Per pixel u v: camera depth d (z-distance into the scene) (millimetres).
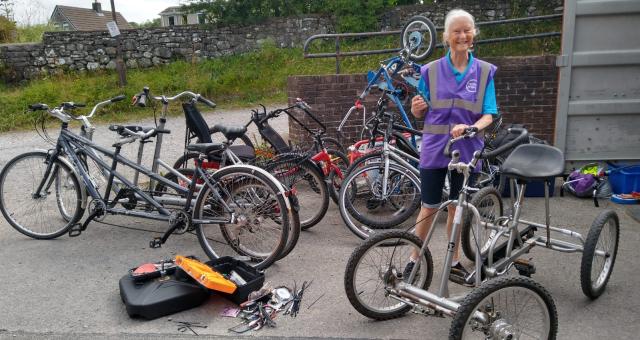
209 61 14289
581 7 5211
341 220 4895
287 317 3246
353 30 14469
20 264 4016
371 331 3078
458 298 2842
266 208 3861
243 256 4004
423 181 3408
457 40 3139
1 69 13961
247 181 3836
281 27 14594
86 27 29406
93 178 4441
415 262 2990
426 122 3354
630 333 2988
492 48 10930
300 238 4492
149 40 14273
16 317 3264
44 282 3723
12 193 5305
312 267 3936
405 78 5320
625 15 5203
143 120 10648
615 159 5574
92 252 4219
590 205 5078
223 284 3297
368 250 3021
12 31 16703
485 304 2502
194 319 3229
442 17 14414
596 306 3291
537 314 2666
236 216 3842
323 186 4566
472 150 3287
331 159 5137
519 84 6340
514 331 2584
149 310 3191
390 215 4688
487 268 3088
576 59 5336
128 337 3033
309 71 12578
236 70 13477
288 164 4531
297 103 5605
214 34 14484
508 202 5156
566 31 5285
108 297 3508
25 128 10359
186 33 14383
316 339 2996
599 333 2996
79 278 3777
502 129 5156
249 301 3354
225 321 3205
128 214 4203
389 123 4492
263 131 5223
